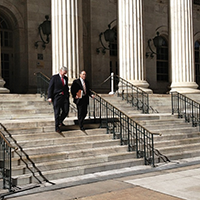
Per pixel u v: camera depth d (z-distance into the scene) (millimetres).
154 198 6895
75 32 14367
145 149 10930
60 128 10711
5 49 18609
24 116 12070
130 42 16156
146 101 15797
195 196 7031
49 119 11758
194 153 11695
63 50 14180
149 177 8703
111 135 11055
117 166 9758
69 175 8852
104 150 10188
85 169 9141
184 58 17875
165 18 24312
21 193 7328
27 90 18594
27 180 8172
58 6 14188
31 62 18688
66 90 10367
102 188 7672
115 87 20547
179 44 17922
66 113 10406
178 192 7316
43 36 19125
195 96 17156
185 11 18000
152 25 23609
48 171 8695
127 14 16172
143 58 16500
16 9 18547
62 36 14172
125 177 8750
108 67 21516
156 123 13039
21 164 8648
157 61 24422
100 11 21219
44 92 14180
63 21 14172
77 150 9898
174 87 17844
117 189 7574
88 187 7773
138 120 12961
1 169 8312
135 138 11305
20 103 12688
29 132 10039
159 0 24016
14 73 18875
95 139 10695
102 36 21203
